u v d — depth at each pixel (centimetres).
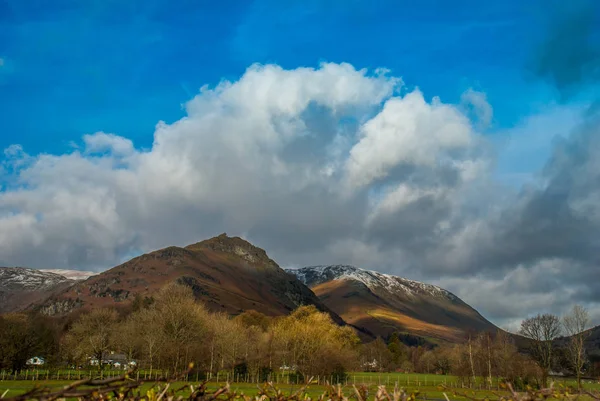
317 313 15150
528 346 11750
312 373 8556
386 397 966
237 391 976
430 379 12838
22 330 9044
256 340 9762
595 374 9162
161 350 8375
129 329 10144
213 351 7050
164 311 9881
